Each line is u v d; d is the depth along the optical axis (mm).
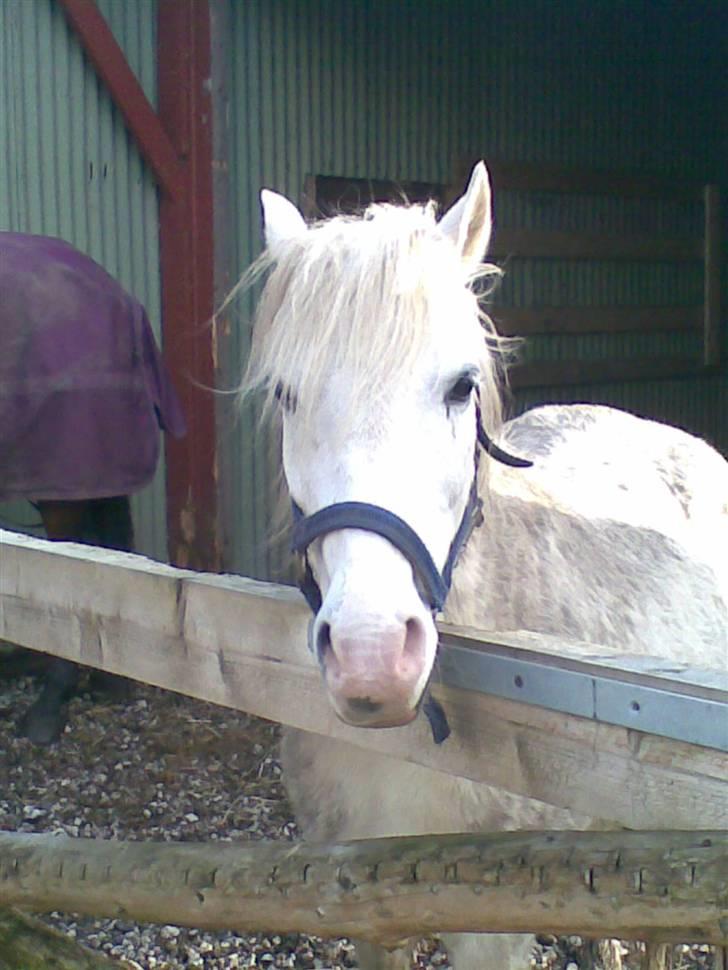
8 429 3525
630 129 7188
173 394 4043
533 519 1819
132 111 4711
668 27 7316
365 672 1107
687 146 7609
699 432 7965
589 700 1071
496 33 6297
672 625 1965
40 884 1506
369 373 1241
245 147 5230
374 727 1174
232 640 1456
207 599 1481
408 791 1615
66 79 4641
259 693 1429
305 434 1278
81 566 1679
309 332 1271
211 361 4863
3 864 1548
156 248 4961
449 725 1237
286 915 1292
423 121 6000
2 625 1880
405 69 5867
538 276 6715
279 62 5320
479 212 1551
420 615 1164
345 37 5574
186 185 4844
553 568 1778
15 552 1813
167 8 4785
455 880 1160
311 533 1247
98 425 3639
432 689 1249
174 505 5016
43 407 3553
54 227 4668
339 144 5625
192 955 2518
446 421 1310
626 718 1037
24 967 1545
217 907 1344
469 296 1371
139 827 3195
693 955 2520
